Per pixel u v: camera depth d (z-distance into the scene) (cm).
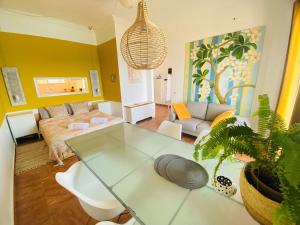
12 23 316
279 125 66
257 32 248
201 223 78
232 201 91
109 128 225
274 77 243
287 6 217
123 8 306
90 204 87
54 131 262
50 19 358
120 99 428
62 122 313
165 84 668
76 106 398
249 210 67
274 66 241
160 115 529
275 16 229
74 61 416
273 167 61
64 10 312
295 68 204
